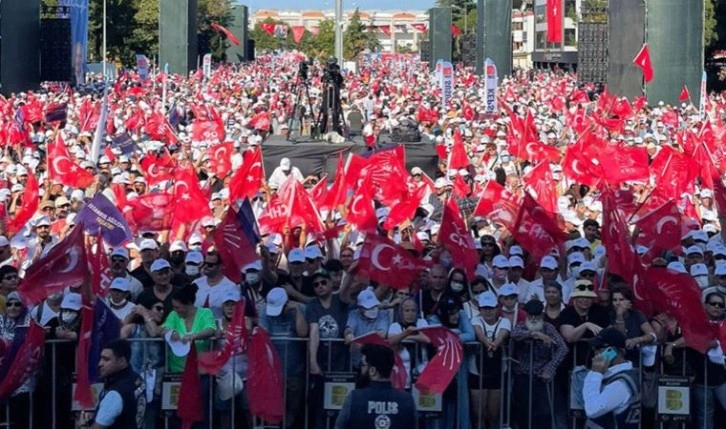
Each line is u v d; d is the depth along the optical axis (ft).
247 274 43.34
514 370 39.04
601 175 75.92
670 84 173.37
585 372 37.76
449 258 47.50
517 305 40.45
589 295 39.42
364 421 28.45
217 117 116.57
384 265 41.24
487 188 60.29
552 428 38.88
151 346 37.65
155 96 177.78
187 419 36.47
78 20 192.75
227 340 36.47
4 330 39.19
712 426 38.52
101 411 31.94
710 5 252.01
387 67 398.21
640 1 173.47
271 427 38.32
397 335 37.04
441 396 38.37
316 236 53.52
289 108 157.99
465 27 416.87
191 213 56.95
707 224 64.13
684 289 37.91
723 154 89.45
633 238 53.83
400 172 64.90
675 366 38.88
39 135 112.57
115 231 49.49
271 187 66.90
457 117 143.23
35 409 37.58
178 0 240.12
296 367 38.60
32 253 52.60
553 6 258.78
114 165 81.46
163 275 40.57
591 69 196.95
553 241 50.31
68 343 37.78
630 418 36.35
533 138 93.09
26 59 185.68
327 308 39.75
